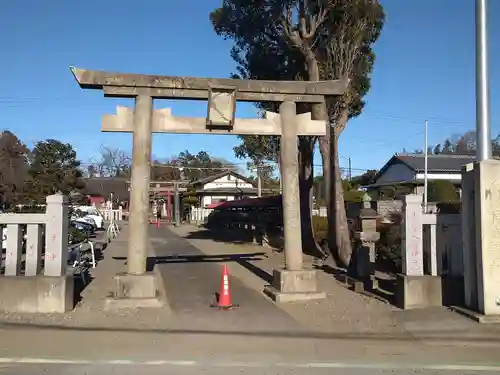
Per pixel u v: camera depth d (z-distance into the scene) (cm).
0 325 820
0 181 2814
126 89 1025
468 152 6412
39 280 917
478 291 860
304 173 2116
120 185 7594
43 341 729
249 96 1088
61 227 936
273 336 773
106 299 972
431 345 718
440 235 988
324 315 920
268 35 1986
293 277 1062
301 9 1781
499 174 847
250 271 1505
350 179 6347
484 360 643
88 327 821
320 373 589
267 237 2478
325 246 2128
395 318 885
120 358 648
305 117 1112
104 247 2350
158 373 586
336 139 1755
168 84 1037
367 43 1908
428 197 3316
